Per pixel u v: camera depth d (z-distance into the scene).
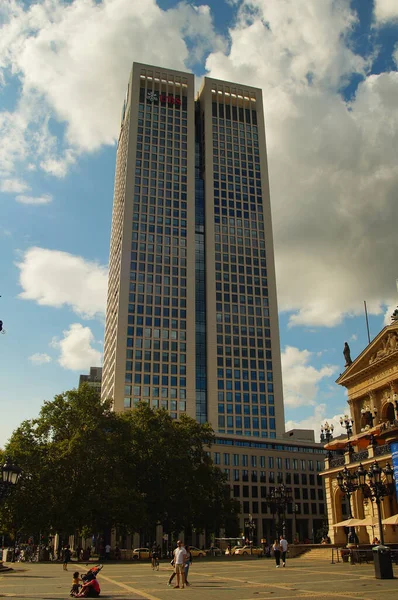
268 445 143.00
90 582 21.91
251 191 181.12
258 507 134.50
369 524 44.50
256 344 159.62
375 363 61.44
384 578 29.16
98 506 62.97
